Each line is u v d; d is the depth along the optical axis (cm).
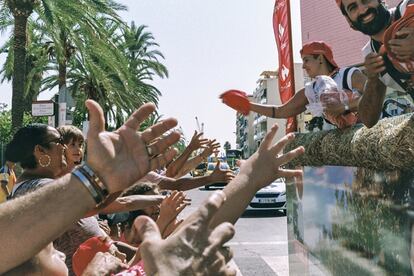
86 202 94
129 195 277
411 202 121
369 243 156
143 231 87
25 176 224
